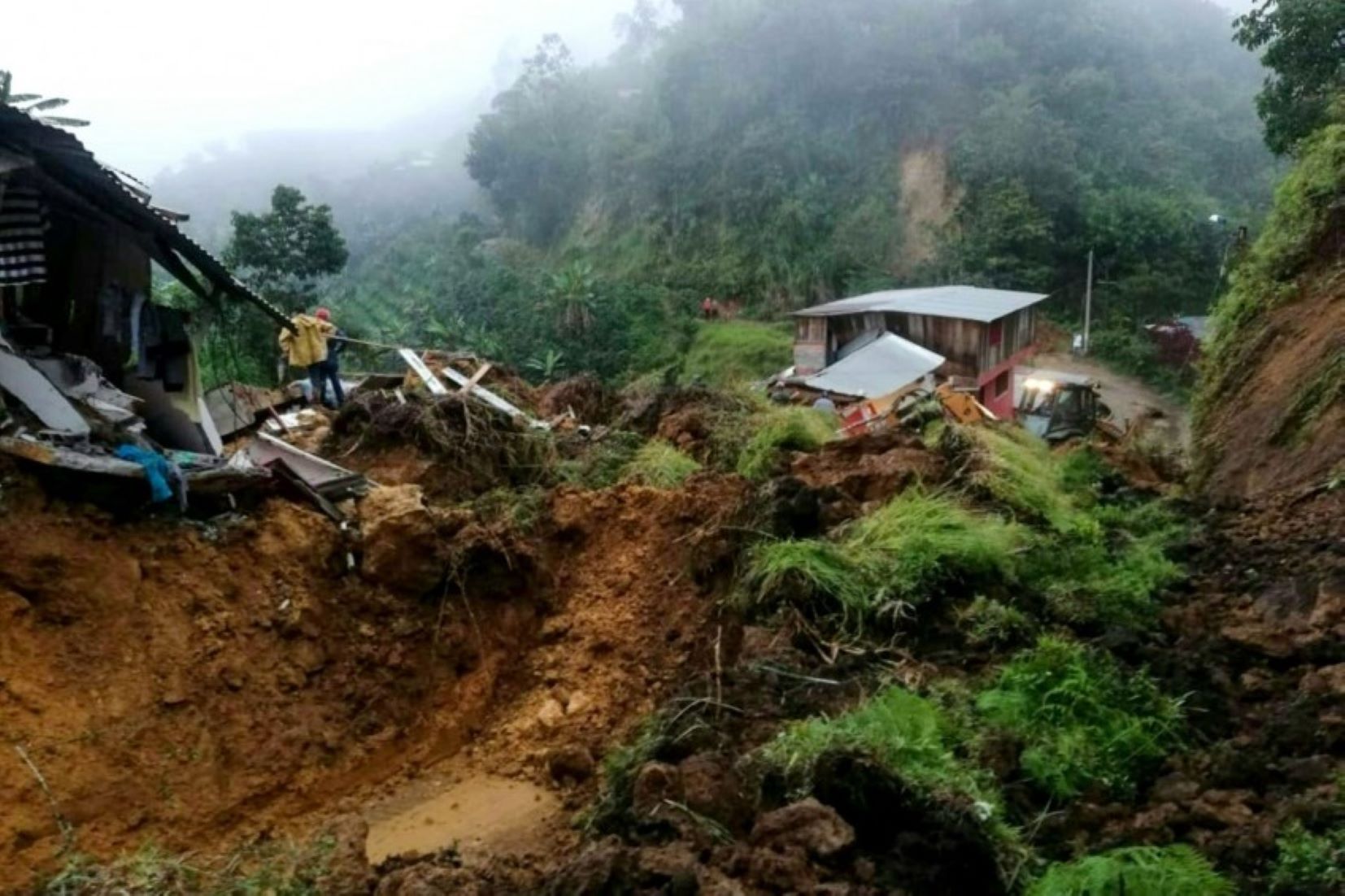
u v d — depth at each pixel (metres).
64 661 5.43
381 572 6.90
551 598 7.76
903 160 47.31
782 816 4.02
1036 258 41.34
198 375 8.03
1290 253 13.73
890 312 24.86
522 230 54.97
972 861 3.97
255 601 6.32
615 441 11.06
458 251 47.41
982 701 5.17
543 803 5.95
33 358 6.71
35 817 4.92
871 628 6.39
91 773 5.21
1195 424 14.62
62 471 5.80
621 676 7.08
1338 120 15.48
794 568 6.73
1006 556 7.07
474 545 7.33
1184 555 7.83
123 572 5.83
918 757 4.53
